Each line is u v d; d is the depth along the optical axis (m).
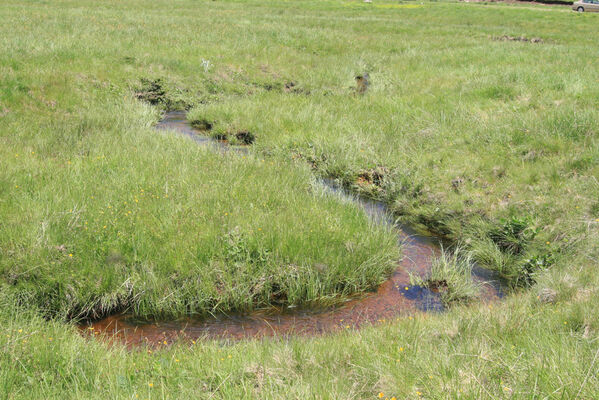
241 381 4.05
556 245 7.21
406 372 4.03
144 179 8.37
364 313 6.18
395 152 10.86
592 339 4.32
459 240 8.08
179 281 6.30
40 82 13.84
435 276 6.86
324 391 3.80
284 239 6.87
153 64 16.88
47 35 19.06
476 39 25.31
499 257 7.36
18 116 12.06
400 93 15.27
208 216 7.34
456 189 9.20
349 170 10.50
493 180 9.24
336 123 12.57
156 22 24.77
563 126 10.63
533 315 5.11
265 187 8.55
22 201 7.19
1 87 13.14
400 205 9.27
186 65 17.27
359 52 21.52
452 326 5.05
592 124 10.44
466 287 6.51
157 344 5.49
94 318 5.95
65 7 29.98
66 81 14.31
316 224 7.41
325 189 9.09
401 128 12.08
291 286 6.41
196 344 5.20
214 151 10.59
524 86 13.77
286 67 18.23
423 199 9.18
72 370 4.27
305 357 4.55
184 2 39.28
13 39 17.50
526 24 33.56
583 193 8.23
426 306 6.30
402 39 24.53
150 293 6.10
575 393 3.41
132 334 5.68
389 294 6.61
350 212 8.18
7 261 6.02
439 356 4.21
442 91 14.70
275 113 13.25
